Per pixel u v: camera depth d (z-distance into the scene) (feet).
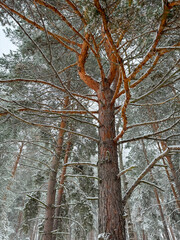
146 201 34.24
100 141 9.24
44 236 15.24
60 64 15.37
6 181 36.22
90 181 22.20
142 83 14.46
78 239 21.43
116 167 8.33
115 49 5.16
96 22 5.31
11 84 15.06
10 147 25.59
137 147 34.65
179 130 20.86
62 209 22.17
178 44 5.89
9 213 60.29
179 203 22.43
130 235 22.54
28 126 16.07
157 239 35.09
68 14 11.63
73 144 21.76
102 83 11.05
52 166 18.31
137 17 5.10
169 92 18.43
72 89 16.55
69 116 8.73
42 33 14.21
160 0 5.35
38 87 15.30
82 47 10.61
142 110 22.94
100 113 10.46
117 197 7.36
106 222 6.75
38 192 20.15
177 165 26.63
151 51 5.50
